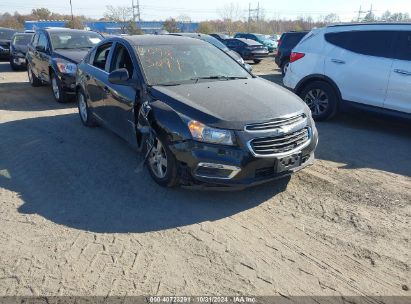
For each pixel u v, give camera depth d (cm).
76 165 497
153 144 424
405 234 341
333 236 338
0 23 7388
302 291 271
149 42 522
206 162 366
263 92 439
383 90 621
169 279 282
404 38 605
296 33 1448
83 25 6538
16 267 296
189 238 334
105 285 276
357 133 646
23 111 815
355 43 660
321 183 442
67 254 312
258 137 367
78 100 698
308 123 416
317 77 707
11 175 470
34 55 1041
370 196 412
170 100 405
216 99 404
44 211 382
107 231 345
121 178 455
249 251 316
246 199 404
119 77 456
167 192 418
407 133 648
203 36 1223
